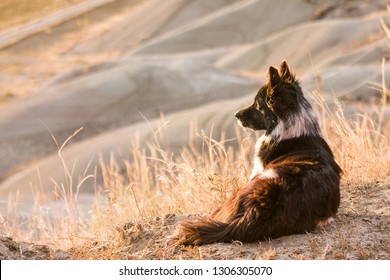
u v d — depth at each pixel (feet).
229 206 29.43
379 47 172.14
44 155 176.24
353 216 30.83
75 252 30.48
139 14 468.75
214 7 452.35
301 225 28.43
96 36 455.63
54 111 202.08
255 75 249.14
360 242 28.02
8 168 167.22
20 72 348.59
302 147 30.55
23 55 416.67
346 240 27.94
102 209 43.19
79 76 248.52
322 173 29.14
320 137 31.22
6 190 127.34
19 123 196.44
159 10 463.83
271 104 31.40
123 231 31.63
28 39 447.42
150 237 30.89
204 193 36.14
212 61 307.99
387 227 29.45
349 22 270.26
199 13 452.76
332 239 28.27
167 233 30.89
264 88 32.22
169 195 39.29
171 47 372.17
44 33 460.14
